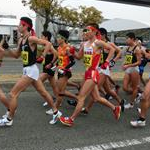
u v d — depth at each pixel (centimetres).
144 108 707
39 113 809
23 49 667
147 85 704
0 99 675
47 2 3145
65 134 646
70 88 1164
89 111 856
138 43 911
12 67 2045
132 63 890
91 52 672
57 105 810
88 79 686
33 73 674
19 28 667
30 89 1105
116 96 889
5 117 693
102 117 800
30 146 571
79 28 3500
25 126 691
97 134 655
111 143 602
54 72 864
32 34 675
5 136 621
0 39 750
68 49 793
